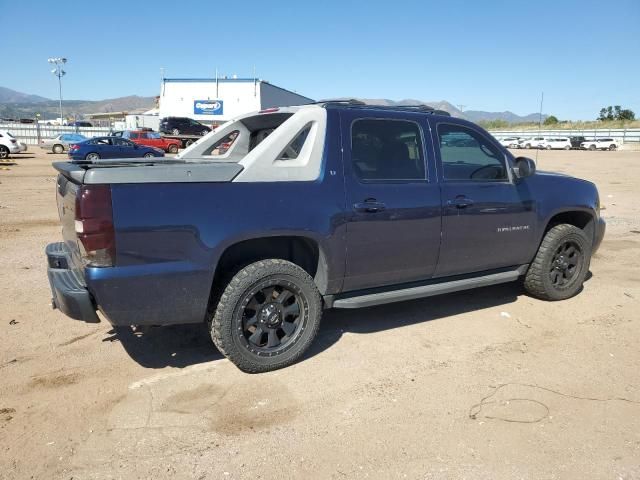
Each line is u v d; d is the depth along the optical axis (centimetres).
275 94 5531
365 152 434
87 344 449
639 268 714
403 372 405
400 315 525
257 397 366
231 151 545
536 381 392
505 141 6712
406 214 438
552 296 559
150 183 349
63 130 5034
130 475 285
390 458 302
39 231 942
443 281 488
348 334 477
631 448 312
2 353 429
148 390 374
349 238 415
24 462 294
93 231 335
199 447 310
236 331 383
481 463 297
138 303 352
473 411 350
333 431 327
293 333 410
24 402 356
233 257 407
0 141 2889
